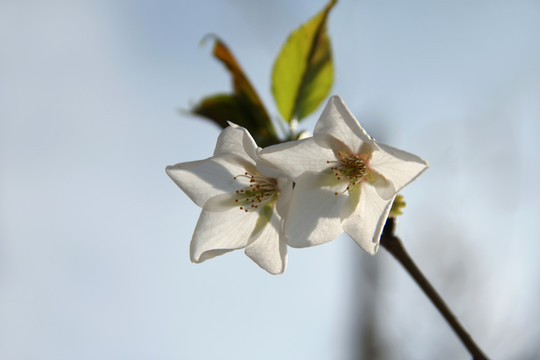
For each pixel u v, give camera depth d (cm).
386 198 29
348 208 29
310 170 29
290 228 29
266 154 29
